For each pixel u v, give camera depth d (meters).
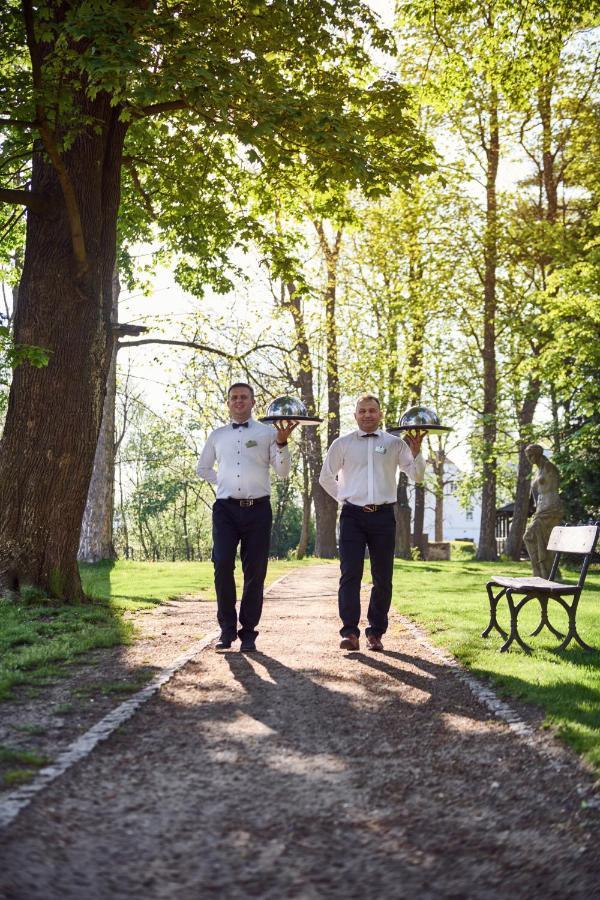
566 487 24.77
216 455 7.25
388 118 11.23
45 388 9.20
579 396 22.11
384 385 28.00
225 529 6.97
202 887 2.59
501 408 29.38
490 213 25.59
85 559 20.53
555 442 25.73
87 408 9.41
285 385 32.38
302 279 13.83
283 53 11.45
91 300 9.43
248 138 8.66
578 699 4.89
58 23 8.10
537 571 14.30
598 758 3.71
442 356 29.50
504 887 2.62
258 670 5.96
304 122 9.19
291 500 53.69
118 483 60.44
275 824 3.12
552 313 21.23
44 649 6.50
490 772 3.73
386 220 26.44
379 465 7.04
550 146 25.64
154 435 46.75
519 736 4.28
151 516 58.88
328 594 12.19
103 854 2.81
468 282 26.80
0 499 9.23
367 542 7.12
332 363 29.39
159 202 14.01
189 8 9.05
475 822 3.15
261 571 6.95
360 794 3.45
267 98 8.95
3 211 13.86
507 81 16.00
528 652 6.66
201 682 5.54
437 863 2.79
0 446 9.39
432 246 26.25
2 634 7.10
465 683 5.55
